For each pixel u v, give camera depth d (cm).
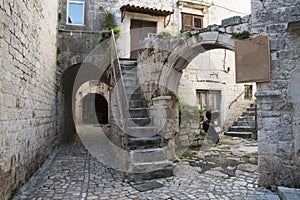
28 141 389
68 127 994
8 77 295
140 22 855
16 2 325
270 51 361
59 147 759
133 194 337
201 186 369
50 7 608
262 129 364
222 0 972
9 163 298
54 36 691
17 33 330
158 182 389
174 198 321
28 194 336
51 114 638
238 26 416
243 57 381
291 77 347
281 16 354
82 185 378
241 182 387
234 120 927
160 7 871
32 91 416
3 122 278
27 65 382
